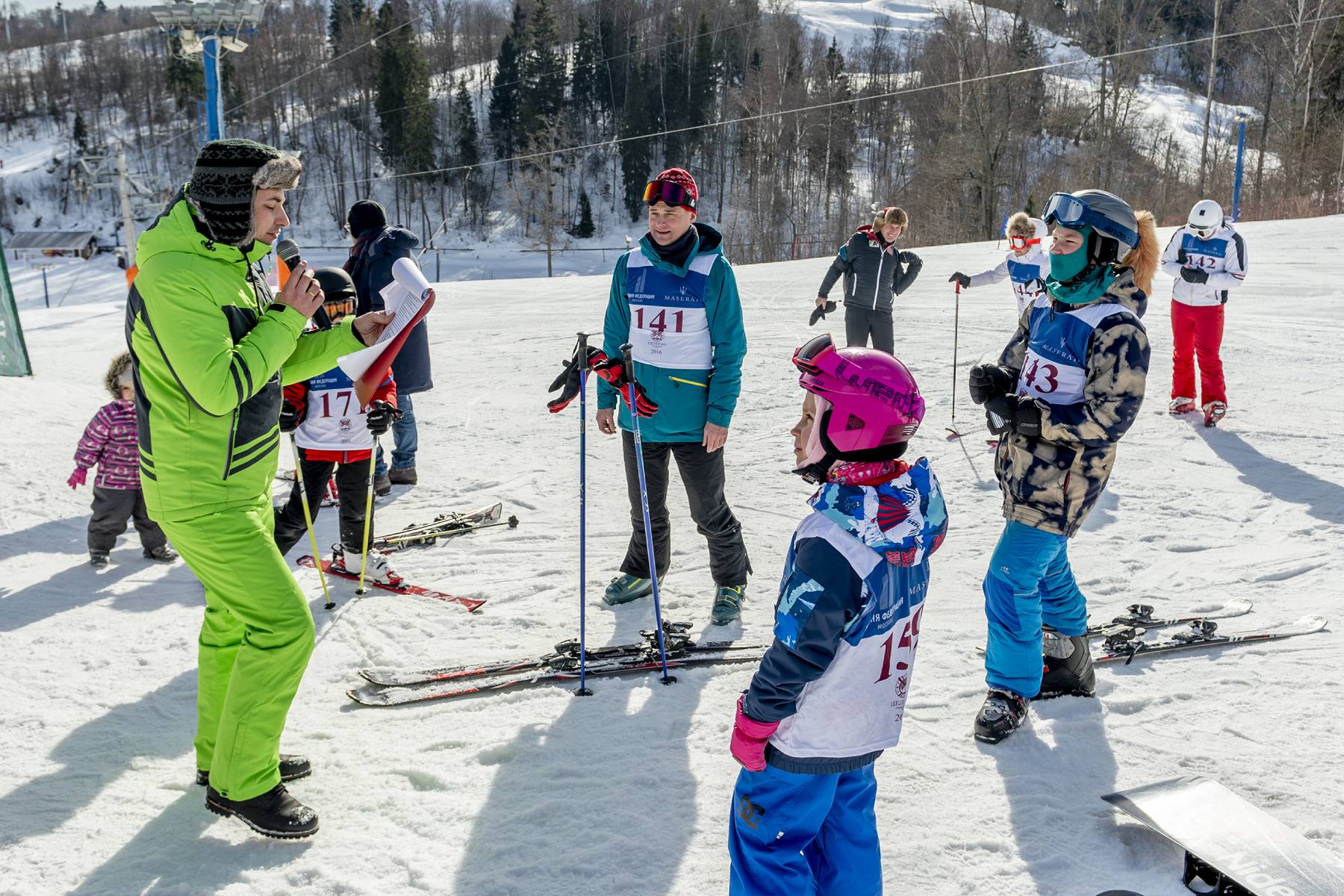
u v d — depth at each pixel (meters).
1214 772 3.26
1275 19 48.84
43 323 18.19
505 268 63.06
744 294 16.38
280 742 3.48
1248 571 5.02
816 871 2.38
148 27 122.50
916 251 23.64
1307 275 15.92
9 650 4.16
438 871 2.79
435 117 79.81
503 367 10.91
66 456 7.23
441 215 71.62
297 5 100.19
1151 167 50.59
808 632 2.02
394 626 4.48
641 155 69.69
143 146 84.75
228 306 2.75
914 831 2.97
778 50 66.88
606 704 3.74
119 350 13.00
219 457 2.80
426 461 7.32
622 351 4.00
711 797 3.14
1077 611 3.70
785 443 7.62
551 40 78.19
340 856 2.86
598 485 6.70
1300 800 3.09
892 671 2.19
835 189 63.34
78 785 3.19
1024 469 3.45
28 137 94.25
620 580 4.79
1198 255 7.49
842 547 2.04
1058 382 3.36
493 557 5.38
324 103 84.31
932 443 7.44
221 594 2.88
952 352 10.40
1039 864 2.83
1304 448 7.00
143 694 3.82
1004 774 3.27
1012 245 7.04
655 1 84.62
